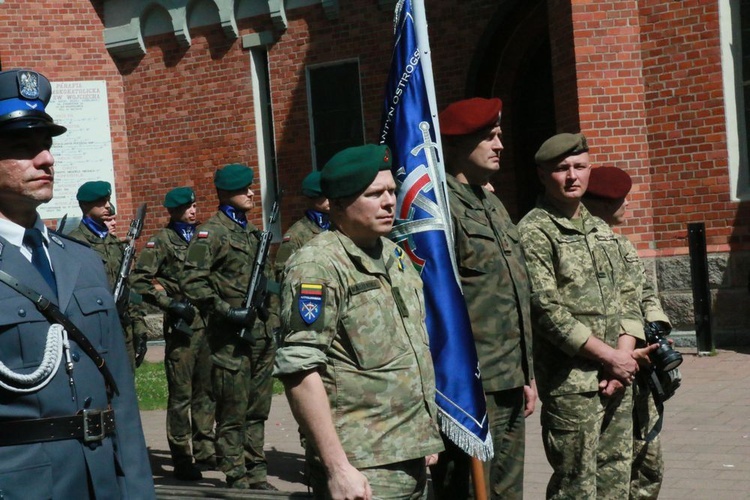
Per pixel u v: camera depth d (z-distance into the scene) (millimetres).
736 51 12492
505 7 14273
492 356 5199
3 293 3438
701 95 12586
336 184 4207
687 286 12766
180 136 17547
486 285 5227
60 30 17531
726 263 12586
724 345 12641
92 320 3650
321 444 3977
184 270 7871
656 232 12938
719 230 12633
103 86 17812
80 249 3816
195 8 17219
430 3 15102
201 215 17406
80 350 3568
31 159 3529
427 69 5414
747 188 12547
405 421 4125
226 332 7801
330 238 4223
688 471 7441
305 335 4012
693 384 10555
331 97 16203
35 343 3449
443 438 5328
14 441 3371
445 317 4953
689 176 12727
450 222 5129
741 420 8883
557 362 5652
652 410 6105
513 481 5371
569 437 5559
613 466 5715
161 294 8992
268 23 16594
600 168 6566
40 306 3484
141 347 9656
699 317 12211
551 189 5723
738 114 12539
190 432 8719
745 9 12461
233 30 16828
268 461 8914
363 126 15852
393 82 5461
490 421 5238
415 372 4176
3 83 3502
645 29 12820
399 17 5531
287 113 16562
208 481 8602
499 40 14836
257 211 16969
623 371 5465
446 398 4879
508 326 5262
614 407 5695
